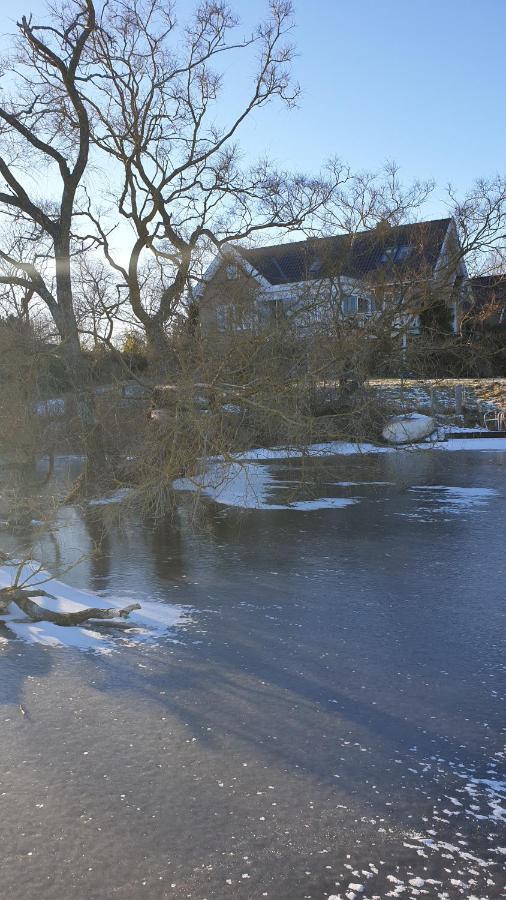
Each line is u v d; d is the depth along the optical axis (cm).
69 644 697
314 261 2511
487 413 3103
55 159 1716
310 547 1119
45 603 823
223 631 729
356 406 1905
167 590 883
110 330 1622
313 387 1546
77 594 865
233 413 1427
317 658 654
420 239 2702
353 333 2052
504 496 1603
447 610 791
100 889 353
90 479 1539
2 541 1207
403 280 2459
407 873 363
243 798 429
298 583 910
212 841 388
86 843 387
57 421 1612
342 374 1862
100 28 1844
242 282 1820
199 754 481
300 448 1530
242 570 981
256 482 1838
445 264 2594
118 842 388
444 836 392
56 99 1906
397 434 2519
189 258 1867
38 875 363
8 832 397
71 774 457
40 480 1786
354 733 510
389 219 2498
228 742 498
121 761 473
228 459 1345
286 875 361
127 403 1577
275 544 1145
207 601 834
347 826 401
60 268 1711
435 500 1558
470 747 490
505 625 740
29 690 589
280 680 605
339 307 2120
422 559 1029
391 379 3391
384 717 535
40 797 431
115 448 1561
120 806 421
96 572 977
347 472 2011
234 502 1555
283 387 1431
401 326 2408
